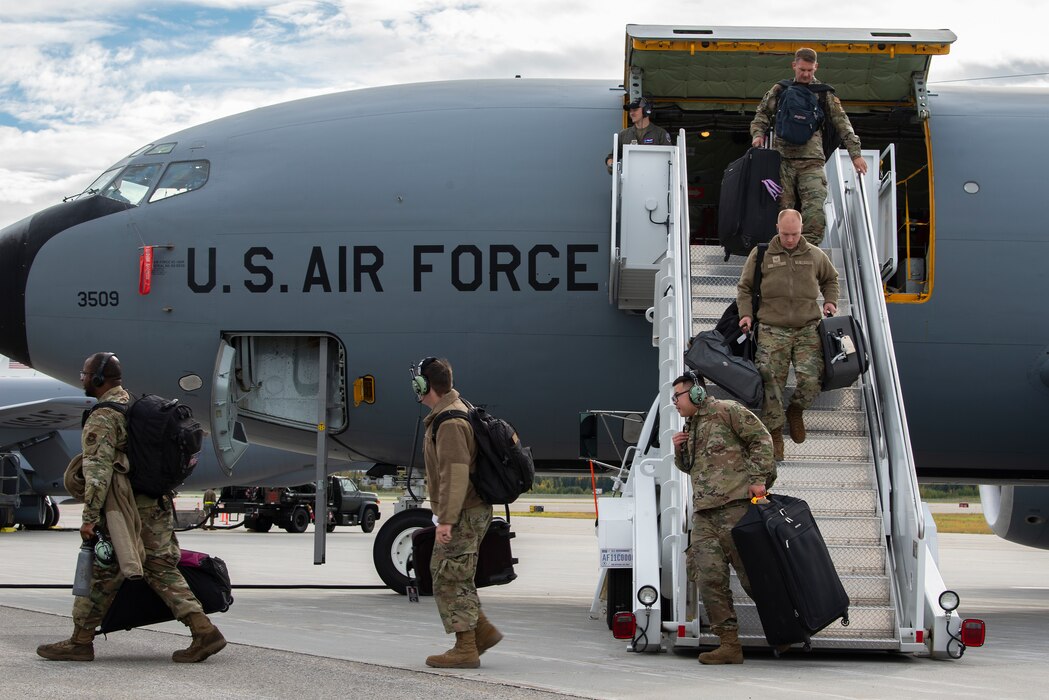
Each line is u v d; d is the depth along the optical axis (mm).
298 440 12016
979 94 11977
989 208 11031
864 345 7680
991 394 11023
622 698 5328
